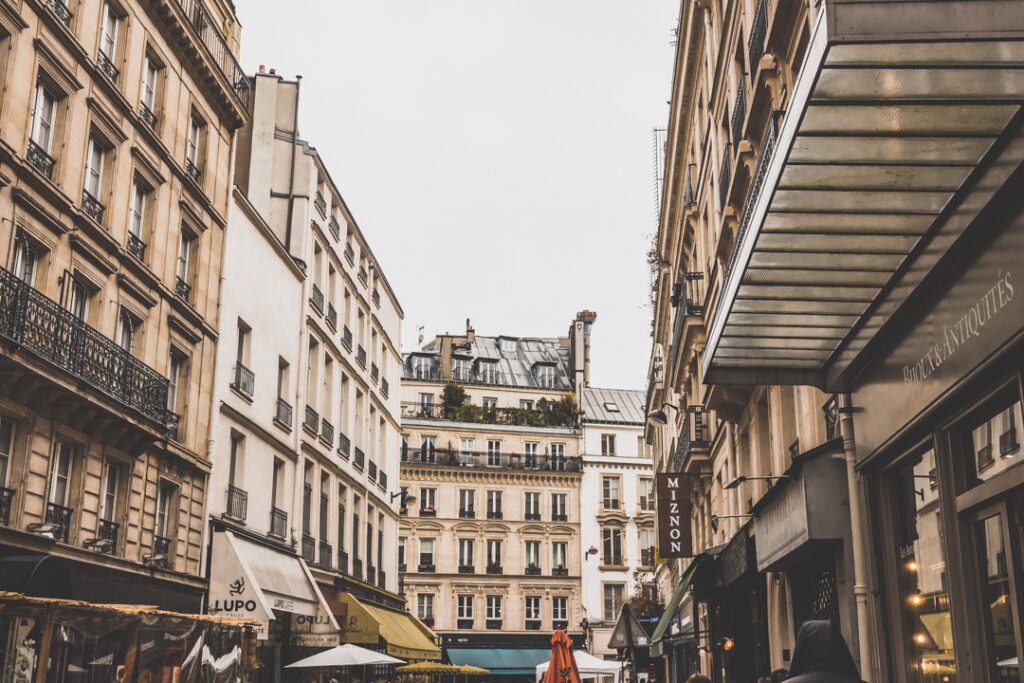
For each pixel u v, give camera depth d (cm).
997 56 528
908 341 877
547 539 6381
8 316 1455
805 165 650
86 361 1683
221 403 2370
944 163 654
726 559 2050
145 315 1998
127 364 1834
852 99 570
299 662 2472
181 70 2217
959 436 840
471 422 6462
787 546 1244
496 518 6306
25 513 1543
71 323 1633
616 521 6544
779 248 784
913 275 808
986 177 657
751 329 971
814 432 1405
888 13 511
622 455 6675
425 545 6150
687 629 3303
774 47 1438
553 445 6600
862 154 638
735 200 1830
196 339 2242
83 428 1723
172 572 2058
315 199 3169
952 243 732
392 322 4422
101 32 1870
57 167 1700
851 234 758
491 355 7338
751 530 1756
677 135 2909
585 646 6191
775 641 1741
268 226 2725
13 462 1537
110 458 1842
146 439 1927
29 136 1611
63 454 1709
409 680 4225
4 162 1519
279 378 2853
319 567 3088
